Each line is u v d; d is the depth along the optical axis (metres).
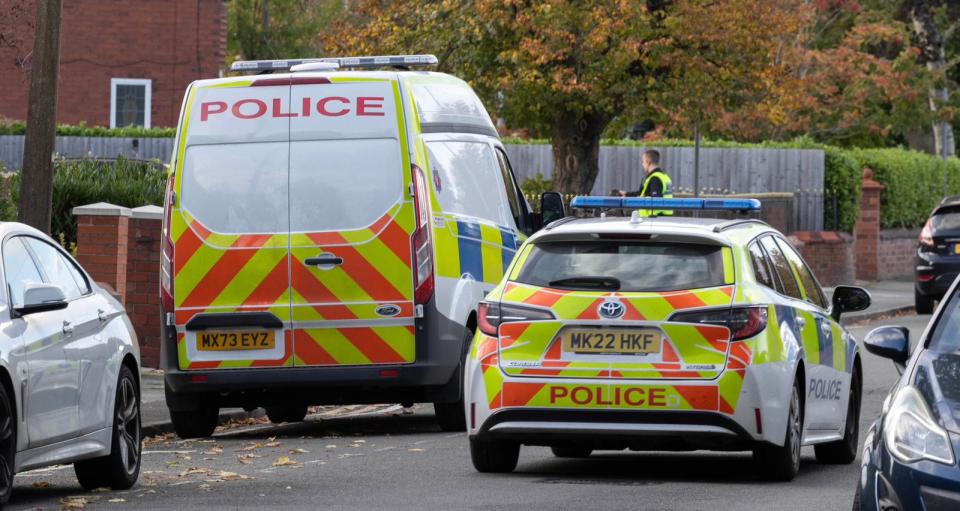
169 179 35.41
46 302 24.69
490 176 39.34
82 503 25.05
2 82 98.62
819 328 29.50
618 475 28.41
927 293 74.75
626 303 26.25
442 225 35.72
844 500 25.16
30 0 68.12
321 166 34.94
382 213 34.78
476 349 27.02
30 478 29.81
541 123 74.81
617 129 76.81
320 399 35.94
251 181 35.03
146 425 36.69
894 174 100.19
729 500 24.98
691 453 32.53
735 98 74.12
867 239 96.25
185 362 35.12
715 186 95.19
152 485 27.98
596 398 26.09
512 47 71.94
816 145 94.81
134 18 101.19
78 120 100.88
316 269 34.75
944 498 15.94
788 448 27.00
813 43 125.69
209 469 29.88
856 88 117.00
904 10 129.25
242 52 124.56
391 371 34.69
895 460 16.45
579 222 28.28
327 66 37.19
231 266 34.94
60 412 25.14
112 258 48.44
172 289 35.16
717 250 26.88
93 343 26.64
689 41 70.75
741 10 70.31
